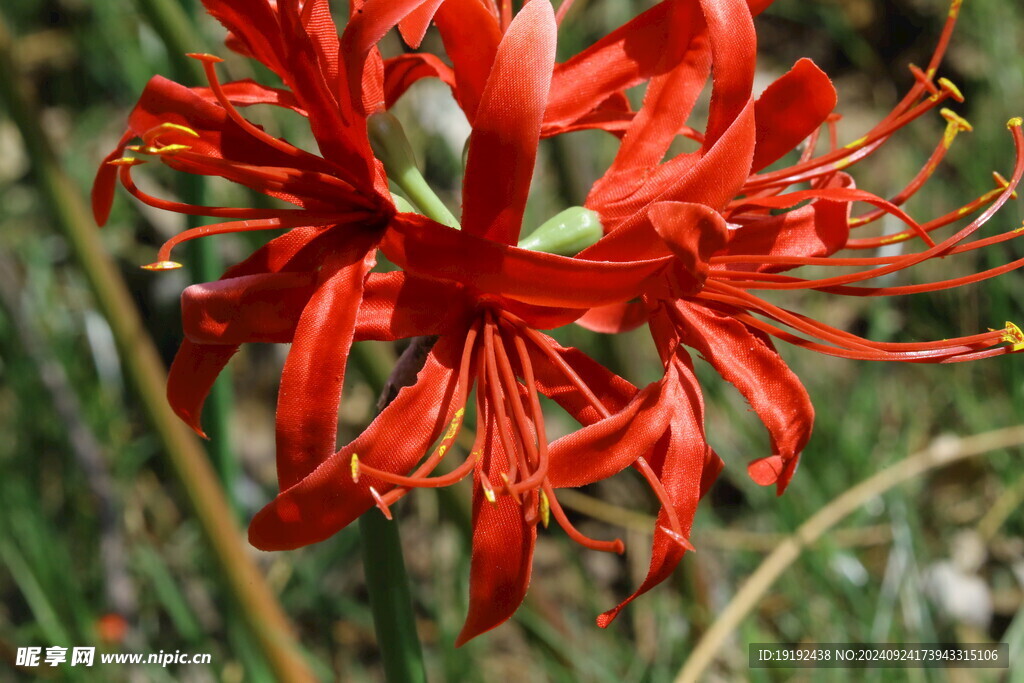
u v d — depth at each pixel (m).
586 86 0.39
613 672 0.64
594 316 0.44
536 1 0.34
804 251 0.39
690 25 0.38
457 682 0.62
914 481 0.72
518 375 0.36
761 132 0.38
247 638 0.51
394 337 0.35
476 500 0.35
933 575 0.71
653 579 0.36
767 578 0.54
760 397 0.37
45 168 0.48
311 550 0.71
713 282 0.37
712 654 0.52
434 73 0.41
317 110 0.35
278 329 0.35
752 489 0.70
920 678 0.61
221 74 0.53
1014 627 0.61
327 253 0.36
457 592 0.63
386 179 0.37
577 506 0.61
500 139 0.34
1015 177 0.38
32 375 0.70
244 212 0.36
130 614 0.69
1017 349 0.37
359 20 0.34
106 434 0.71
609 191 0.38
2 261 0.69
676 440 0.36
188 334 0.34
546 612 0.59
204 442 0.54
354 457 0.33
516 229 0.35
